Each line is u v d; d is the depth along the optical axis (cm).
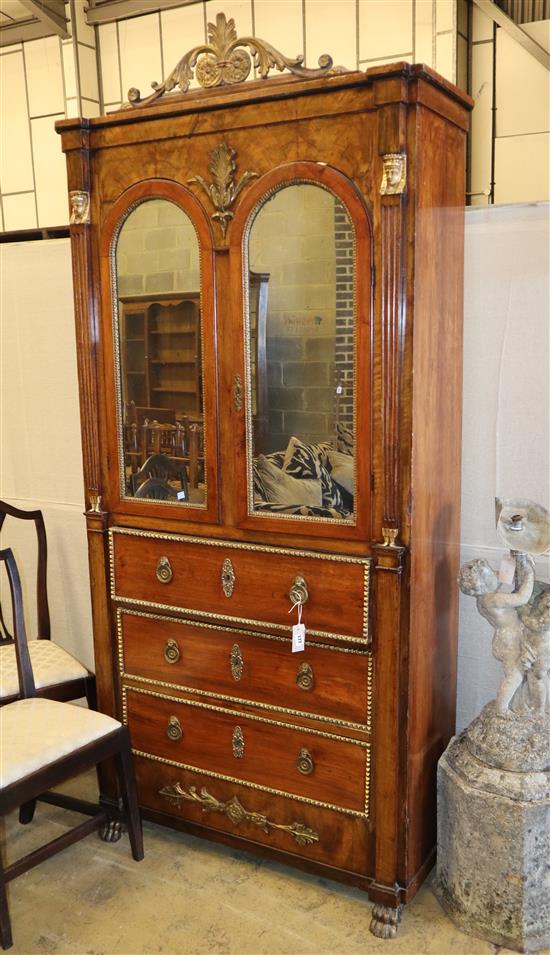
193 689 201
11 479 282
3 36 399
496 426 206
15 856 209
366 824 182
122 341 194
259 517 181
